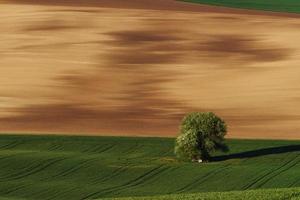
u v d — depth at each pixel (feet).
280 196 302.45
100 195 391.04
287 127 581.12
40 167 443.73
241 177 422.82
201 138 462.19
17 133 545.85
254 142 520.42
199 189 402.31
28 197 386.52
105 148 495.41
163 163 456.86
